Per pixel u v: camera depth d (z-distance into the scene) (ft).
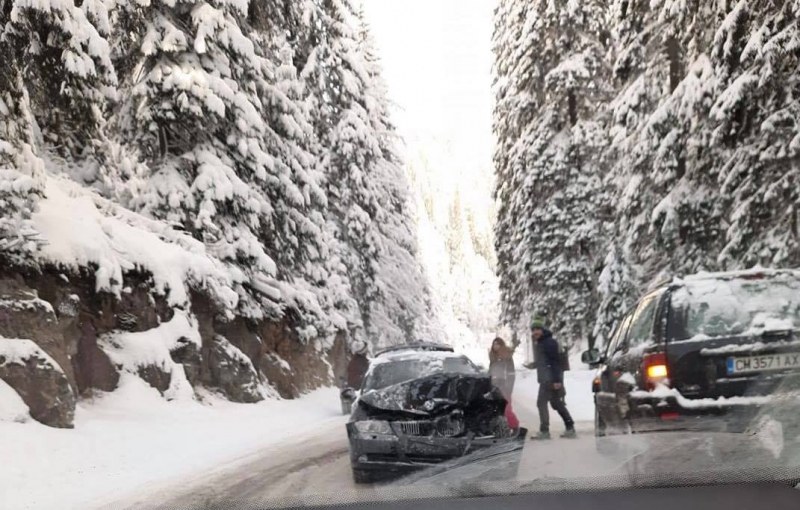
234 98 62.95
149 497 25.16
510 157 110.11
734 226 48.03
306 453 33.50
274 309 70.33
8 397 34.58
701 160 54.54
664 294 22.03
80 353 44.78
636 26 65.21
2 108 40.60
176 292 53.67
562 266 96.63
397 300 127.85
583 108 99.55
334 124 113.80
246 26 70.64
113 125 62.90
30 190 41.60
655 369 20.61
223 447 38.29
